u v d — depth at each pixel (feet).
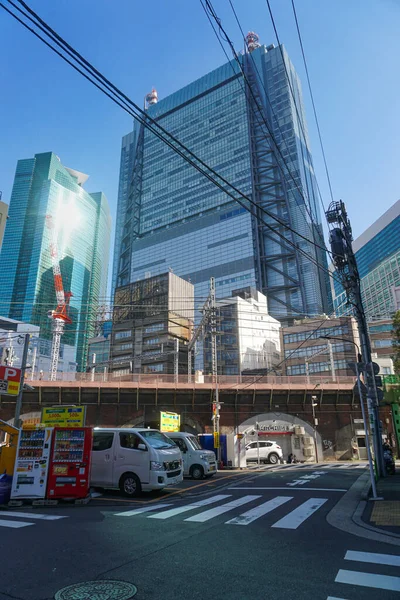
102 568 16.16
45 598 13.08
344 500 35.17
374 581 14.61
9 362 114.21
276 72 528.63
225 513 29.32
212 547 19.43
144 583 14.44
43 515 29.37
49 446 36.29
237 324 258.37
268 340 278.46
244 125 530.27
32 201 623.36
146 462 39.78
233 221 495.41
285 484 49.55
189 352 131.23
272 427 117.08
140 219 618.85
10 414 110.32
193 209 551.59
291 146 488.02
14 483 35.22
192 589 13.88
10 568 16.17
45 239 593.83
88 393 113.70
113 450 41.86
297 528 23.99
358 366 39.22
